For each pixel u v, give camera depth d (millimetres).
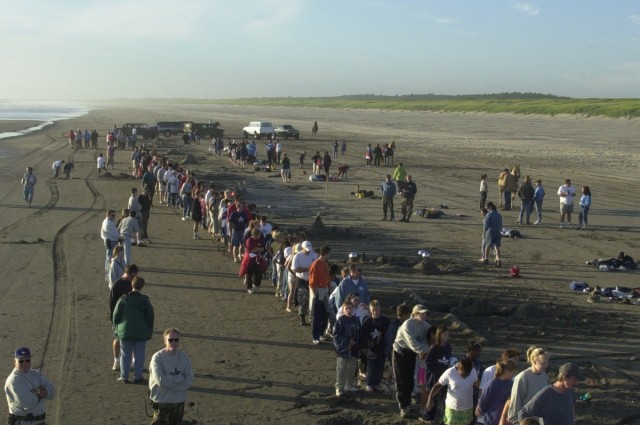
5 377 12102
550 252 24031
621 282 19766
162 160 38375
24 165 53969
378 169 53781
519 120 140750
